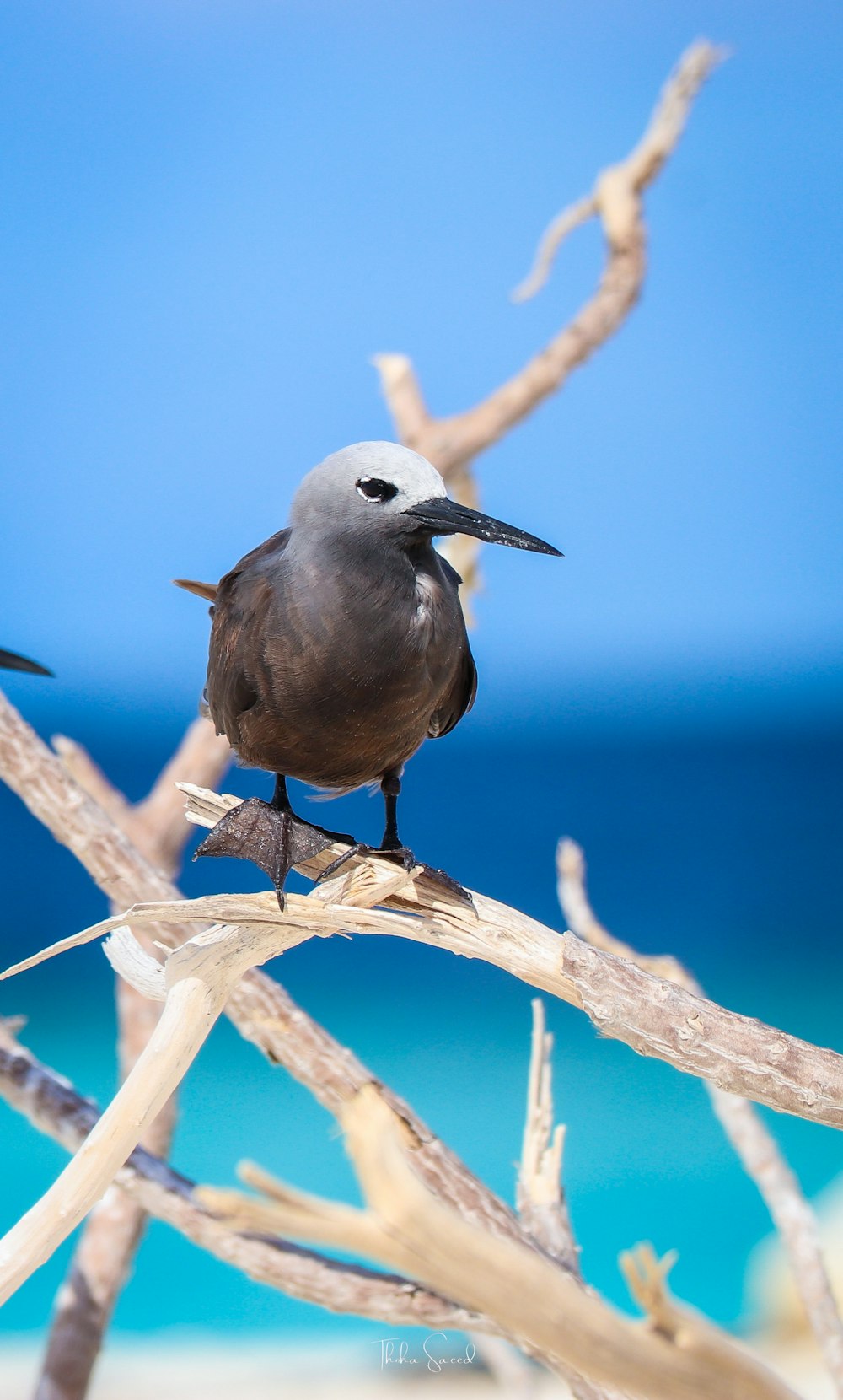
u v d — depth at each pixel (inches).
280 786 282.4
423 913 210.8
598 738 4731.8
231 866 2145.7
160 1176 256.5
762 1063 193.8
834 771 3722.9
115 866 283.0
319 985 1529.3
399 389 442.9
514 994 1460.4
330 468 249.0
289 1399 573.3
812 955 1678.2
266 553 272.4
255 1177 92.6
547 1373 344.5
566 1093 1072.8
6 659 192.7
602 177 437.1
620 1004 198.8
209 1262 783.1
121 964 205.6
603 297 435.8
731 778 3599.9
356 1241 90.6
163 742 4256.9
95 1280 305.1
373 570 245.3
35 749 280.7
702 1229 799.1
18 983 1531.7
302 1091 1045.2
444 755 4101.9
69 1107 267.4
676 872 2320.4
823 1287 244.2
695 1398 91.2
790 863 2386.8
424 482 244.4
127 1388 610.9
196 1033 189.0
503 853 2546.8
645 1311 95.2
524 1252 92.0
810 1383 618.5
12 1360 657.6
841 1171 841.5
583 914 308.5
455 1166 245.6
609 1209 835.4
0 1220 789.9
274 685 253.8
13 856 2444.6
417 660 249.4
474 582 422.0
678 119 428.5
